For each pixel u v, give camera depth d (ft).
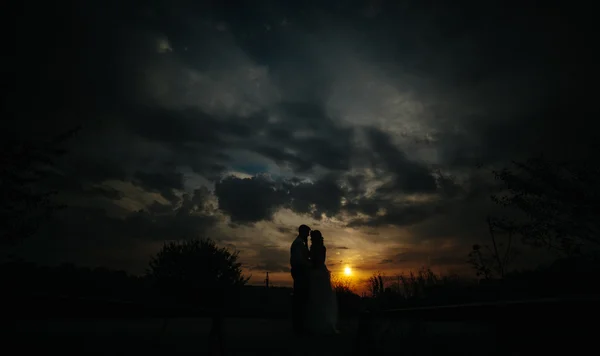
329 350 17.30
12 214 17.80
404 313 6.15
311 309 23.32
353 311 32.58
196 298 32.48
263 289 34.04
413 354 8.11
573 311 2.32
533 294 10.99
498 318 3.13
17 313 3.01
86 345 12.55
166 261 33.83
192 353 16.25
